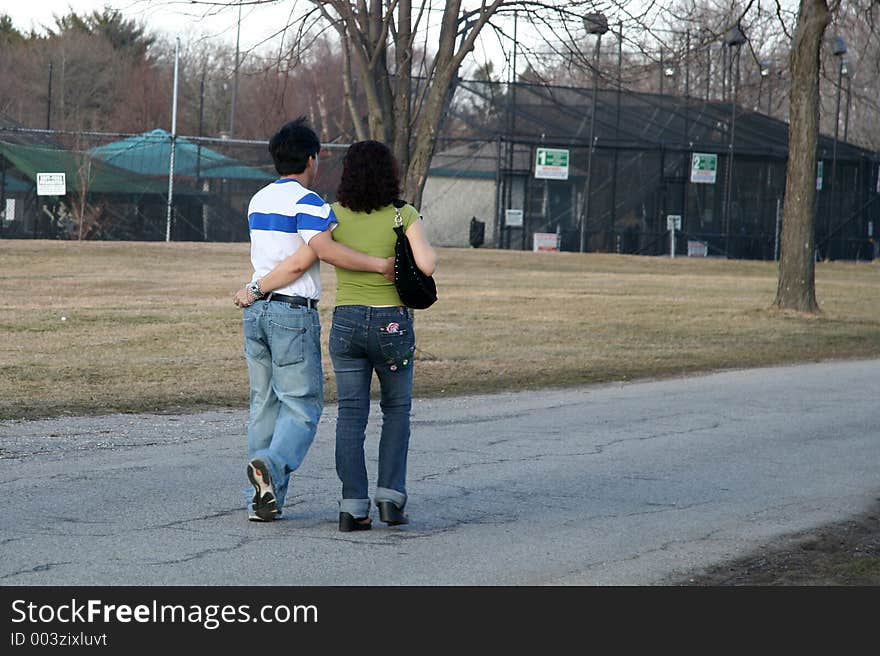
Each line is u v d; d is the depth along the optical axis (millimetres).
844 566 21859
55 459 29594
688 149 169750
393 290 22281
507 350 60688
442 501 26234
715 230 172000
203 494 25875
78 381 44312
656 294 103062
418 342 62875
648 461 32094
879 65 116750
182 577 19688
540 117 164875
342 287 22422
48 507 24203
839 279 136250
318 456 31125
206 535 22297
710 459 32719
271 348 22469
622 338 68375
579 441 35062
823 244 180875
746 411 42531
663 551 22500
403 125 50875
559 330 71500
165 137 146000
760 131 173125
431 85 51500
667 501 27031
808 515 26016
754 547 23062
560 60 85062
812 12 82312
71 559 20391
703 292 107438
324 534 22734
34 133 147375
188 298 85688
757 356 62031
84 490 25953
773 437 36812
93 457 30078
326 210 22016
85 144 155500
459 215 164250
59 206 144500
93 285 95312
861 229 183000
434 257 21969
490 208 164375
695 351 63312
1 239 136000
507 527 23953
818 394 47750
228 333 63594
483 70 60812
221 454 30875
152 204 148250
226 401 41000
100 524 22891
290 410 22703
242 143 148500
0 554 20531
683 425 38875
